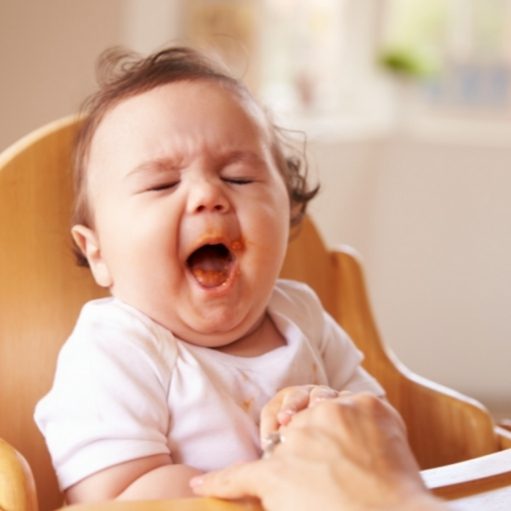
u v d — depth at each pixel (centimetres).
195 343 94
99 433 83
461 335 253
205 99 97
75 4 210
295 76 265
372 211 243
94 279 108
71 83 211
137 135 94
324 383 101
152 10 219
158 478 81
